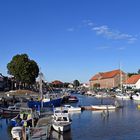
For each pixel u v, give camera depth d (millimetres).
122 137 41469
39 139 37438
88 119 59125
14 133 38562
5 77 152875
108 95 135625
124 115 64875
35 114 50656
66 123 44094
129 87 172875
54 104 80688
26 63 131875
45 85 131250
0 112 62531
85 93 164875
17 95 102875
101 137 41438
